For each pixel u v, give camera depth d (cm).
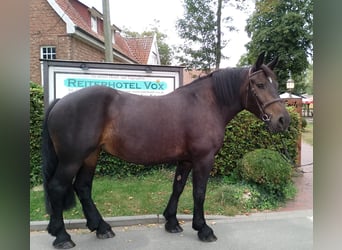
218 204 441
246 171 475
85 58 1266
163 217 393
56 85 512
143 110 315
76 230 366
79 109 297
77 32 1145
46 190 308
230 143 553
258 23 1878
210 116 328
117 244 327
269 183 463
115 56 1641
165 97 331
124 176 568
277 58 331
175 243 331
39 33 1143
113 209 416
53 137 299
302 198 499
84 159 306
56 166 309
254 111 331
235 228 374
